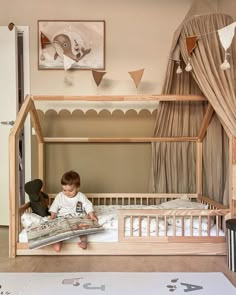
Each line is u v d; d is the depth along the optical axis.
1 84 3.29
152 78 3.40
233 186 2.37
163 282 1.92
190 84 3.06
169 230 2.52
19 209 2.43
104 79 3.38
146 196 3.20
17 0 3.33
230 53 2.42
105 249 2.40
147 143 3.42
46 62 3.36
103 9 3.37
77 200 2.65
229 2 3.09
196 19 2.51
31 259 2.31
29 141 3.39
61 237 2.27
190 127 3.20
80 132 3.39
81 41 3.37
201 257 2.37
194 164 3.25
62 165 3.40
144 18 3.39
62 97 2.69
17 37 3.34
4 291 1.79
